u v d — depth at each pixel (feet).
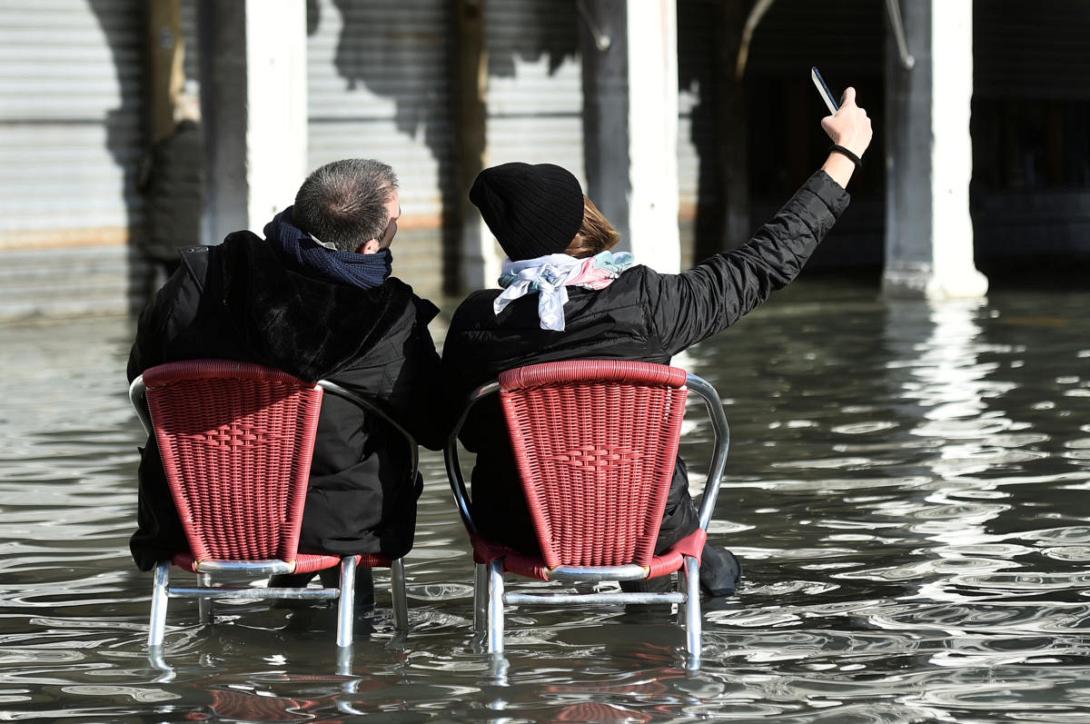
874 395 103.30
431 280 199.93
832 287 192.85
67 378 120.47
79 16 172.45
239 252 48.52
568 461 45.91
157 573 49.78
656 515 46.32
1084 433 87.10
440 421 49.55
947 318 150.61
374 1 193.06
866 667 46.78
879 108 241.76
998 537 63.62
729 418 95.76
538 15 205.36
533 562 47.32
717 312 48.26
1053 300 167.02
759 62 230.27
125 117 175.83
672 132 157.17
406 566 61.72
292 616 54.24
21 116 169.99
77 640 51.67
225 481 47.62
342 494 48.73
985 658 47.42
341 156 192.65
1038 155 261.03
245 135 136.26
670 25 156.46
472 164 199.31
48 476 81.10
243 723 42.42
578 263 47.70
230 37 136.26
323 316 47.06
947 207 170.30
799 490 73.97
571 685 45.44
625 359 46.80
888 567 59.26
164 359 48.39
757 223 231.50
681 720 42.04
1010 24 253.65
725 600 55.21
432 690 45.16
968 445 84.33
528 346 47.06
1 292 169.68
